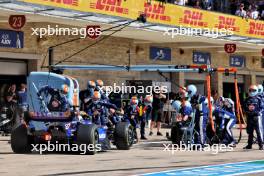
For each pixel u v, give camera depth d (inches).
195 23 1984.5
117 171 930.1
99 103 1277.1
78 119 1202.6
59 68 1327.5
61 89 1185.4
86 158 1125.1
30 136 1207.6
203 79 2536.9
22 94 1653.5
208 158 1150.3
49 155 1171.9
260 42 2324.1
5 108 1695.4
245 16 2257.6
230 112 1428.4
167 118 2154.3
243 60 2758.4
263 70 2906.0
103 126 1261.1
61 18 1627.7
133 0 1754.4
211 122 1325.0
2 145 1392.7
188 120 1354.6
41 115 1190.3
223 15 2101.4
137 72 2199.8
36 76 1198.3
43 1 1497.3
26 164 1020.5
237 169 976.3
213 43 2284.7
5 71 1800.0
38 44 1840.6
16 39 1770.4
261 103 1359.5
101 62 2038.6
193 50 2453.2
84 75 1990.7
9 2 1414.9
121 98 1989.4
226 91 2691.9
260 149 1357.0
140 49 2204.7
